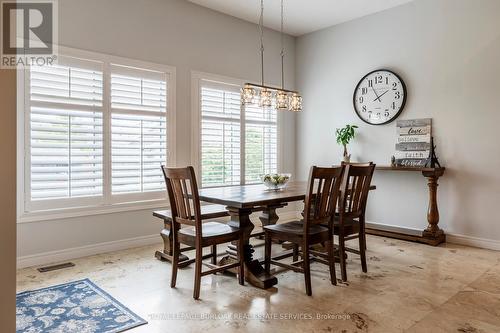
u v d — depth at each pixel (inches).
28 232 132.1
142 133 162.4
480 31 157.8
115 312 93.4
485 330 84.3
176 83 173.9
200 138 183.8
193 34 180.4
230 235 110.2
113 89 153.3
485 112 157.2
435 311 94.3
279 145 226.5
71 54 140.6
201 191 133.5
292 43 232.1
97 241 149.7
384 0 177.9
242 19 202.2
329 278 120.0
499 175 153.9
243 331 83.7
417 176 179.9
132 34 158.2
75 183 143.5
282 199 113.8
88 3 145.0
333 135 215.8
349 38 206.2
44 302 99.4
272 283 112.2
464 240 163.3
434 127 172.9
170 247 139.0
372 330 84.1
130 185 159.5
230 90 197.6
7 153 52.1
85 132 145.2
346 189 116.6
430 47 173.5
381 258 142.2
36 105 133.0
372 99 195.3
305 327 85.5
